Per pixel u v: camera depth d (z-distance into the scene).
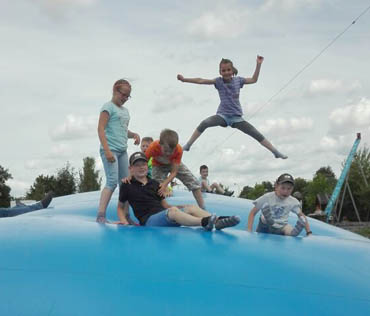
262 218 6.58
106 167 6.48
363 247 5.29
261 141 8.33
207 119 8.25
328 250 4.96
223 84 8.27
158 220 5.60
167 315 3.59
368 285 4.24
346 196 58.41
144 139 8.41
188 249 4.52
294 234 6.33
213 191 13.86
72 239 4.59
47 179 58.16
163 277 3.98
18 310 3.57
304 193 71.75
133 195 5.94
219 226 5.28
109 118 6.58
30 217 5.53
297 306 3.81
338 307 3.86
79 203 9.10
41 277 3.90
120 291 3.79
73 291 3.76
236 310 3.69
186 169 7.84
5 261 4.12
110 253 4.33
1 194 74.81
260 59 8.26
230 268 4.21
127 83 6.67
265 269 4.25
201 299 3.76
